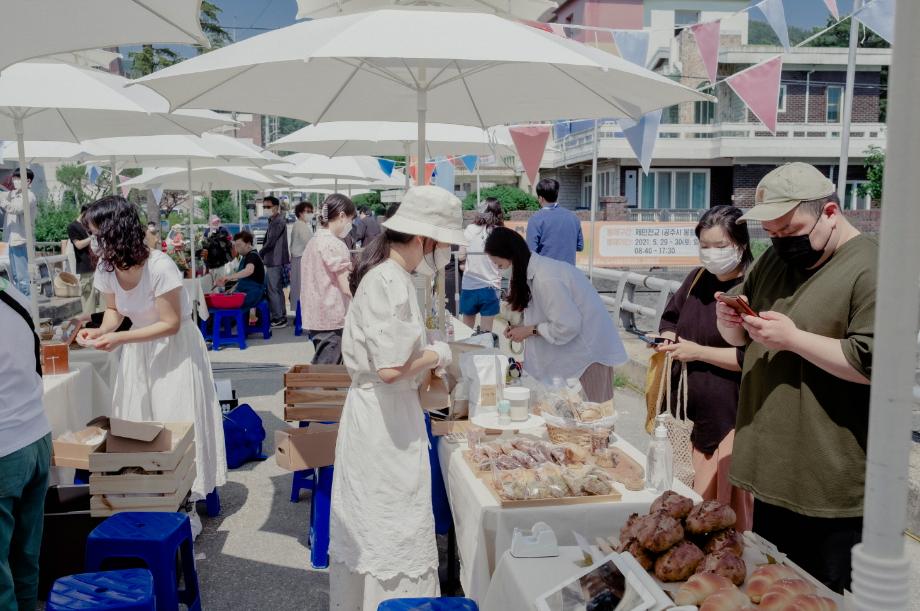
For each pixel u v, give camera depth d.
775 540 2.65
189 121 6.18
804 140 28.16
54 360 4.50
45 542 3.63
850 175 28.97
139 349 4.30
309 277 6.49
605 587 2.08
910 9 1.21
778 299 2.55
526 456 3.12
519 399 3.54
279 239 12.44
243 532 4.58
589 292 4.29
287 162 12.59
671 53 20.47
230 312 10.38
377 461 3.07
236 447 5.70
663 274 16.02
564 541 2.77
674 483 2.99
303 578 4.01
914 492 4.23
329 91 4.89
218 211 34.72
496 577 2.48
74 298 10.75
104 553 3.19
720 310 2.59
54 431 4.21
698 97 3.91
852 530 2.41
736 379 3.41
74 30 2.89
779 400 2.48
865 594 1.30
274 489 5.28
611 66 3.38
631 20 30.20
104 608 2.64
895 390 1.27
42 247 16.48
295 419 4.28
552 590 2.11
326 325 6.49
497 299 9.21
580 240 9.14
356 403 3.12
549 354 4.33
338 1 5.23
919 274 1.25
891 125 1.24
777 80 5.59
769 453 2.51
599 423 3.33
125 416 4.29
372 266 3.03
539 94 4.87
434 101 5.21
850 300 2.32
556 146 30.67
